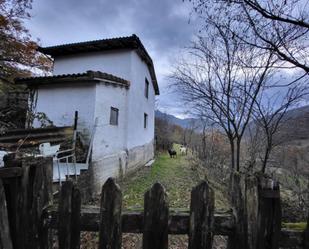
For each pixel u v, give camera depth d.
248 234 1.27
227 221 1.35
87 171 6.52
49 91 8.13
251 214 1.28
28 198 1.46
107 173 7.98
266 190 1.28
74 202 1.43
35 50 11.51
